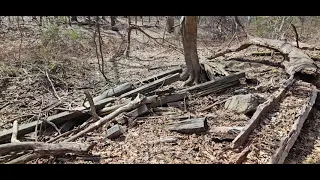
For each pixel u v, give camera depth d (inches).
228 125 220.8
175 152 183.8
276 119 221.3
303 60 331.0
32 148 171.2
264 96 261.9
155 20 874.1
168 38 619.5
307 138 207.8
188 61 322.7
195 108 256.5
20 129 214.8
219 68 350.6
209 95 286.7
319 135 211.9
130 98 270.2
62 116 231.8
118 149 189.8
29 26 548.1
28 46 407.5
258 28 644.7
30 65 352.5
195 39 313.9
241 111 238.5
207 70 326.3
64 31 478.6
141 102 235.6
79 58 423.8
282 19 626.5
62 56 396.2
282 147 176.9
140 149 188.5
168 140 196.7
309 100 242.8
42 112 247.4
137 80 346.3
